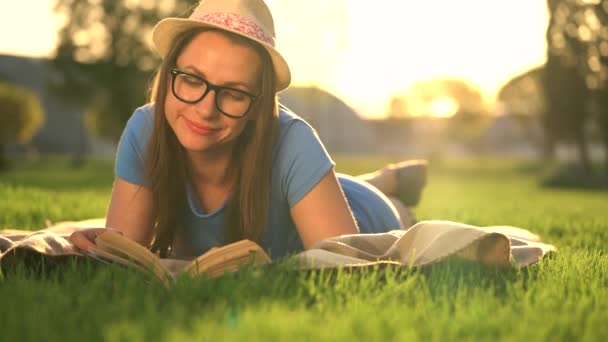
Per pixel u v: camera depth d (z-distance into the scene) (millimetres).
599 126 38656
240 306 2258
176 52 3055
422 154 104188
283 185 3289
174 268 3107
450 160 72375
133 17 45312
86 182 22781
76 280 2658
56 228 4559
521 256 3352
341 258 2852
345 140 121625
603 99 37344
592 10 37281
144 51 45656
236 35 3006
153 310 2135
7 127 48344
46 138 97688
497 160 74312
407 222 5062
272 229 3416
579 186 34000
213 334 1905
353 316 2168
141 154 3367
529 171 52500
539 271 3139
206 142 3074
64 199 8414
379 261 2830
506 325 2180
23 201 7801
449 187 30219
